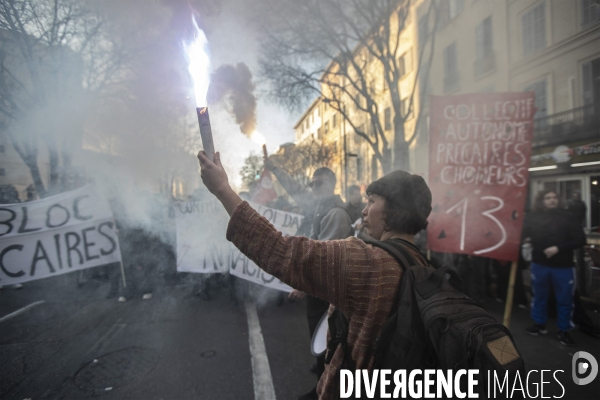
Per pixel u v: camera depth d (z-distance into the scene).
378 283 0.82
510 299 2.78
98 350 2.91
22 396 2.25
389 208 1.01
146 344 3.05
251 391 2.35
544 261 3.13
